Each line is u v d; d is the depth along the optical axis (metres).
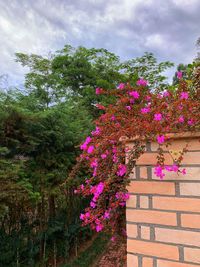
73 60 10.42
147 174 1.34
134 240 1.33
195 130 1.24
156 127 1.31
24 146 3.40
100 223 1.61
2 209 2.87
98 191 1.55
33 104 4.10
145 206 1.33
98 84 9.69
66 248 4.12
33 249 3.57
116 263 3.89
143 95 1.95
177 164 1.24
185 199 1.23
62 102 5.15
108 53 10.91
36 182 3.60
